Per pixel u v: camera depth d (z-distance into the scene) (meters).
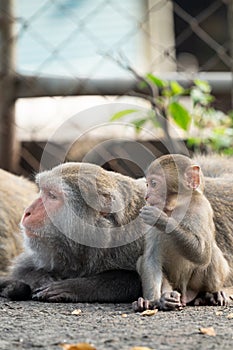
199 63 14.91
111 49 12.07
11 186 9.82
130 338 5.59
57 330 5.97
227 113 12.13
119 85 11.56
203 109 11.41
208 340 5.53
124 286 7.64
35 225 7.61
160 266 7.14
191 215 6.95
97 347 5.32
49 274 8.00
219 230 8.06
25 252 8.20
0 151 11.72
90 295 7.59
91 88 11.60
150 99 11.23
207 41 12.48
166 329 5.93
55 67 14.20
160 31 15.18
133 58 14.95
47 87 11.65
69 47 14.72
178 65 12.72
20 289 7.63
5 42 11.73
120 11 12.59
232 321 6.33
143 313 6.64
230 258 8.00
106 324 6.22
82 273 7.85
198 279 7.33
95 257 7.68
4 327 6.12
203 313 6.76
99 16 15.15
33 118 13.18
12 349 5.32
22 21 11.85
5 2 11.80
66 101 12.57
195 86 11.80
